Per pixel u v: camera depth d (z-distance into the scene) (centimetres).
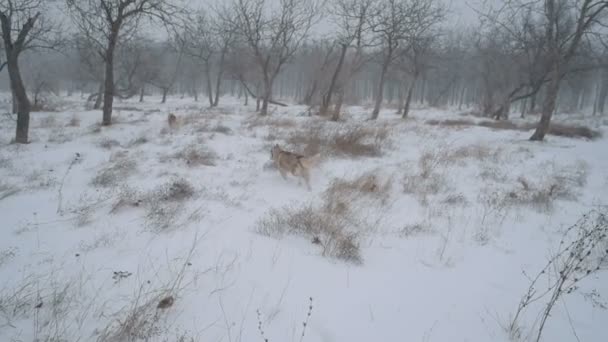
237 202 636
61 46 1490
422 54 2520
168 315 316
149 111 2453
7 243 444
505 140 1480
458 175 908
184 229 498
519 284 418
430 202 700
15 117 1886
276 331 308
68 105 3045
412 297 378
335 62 3209
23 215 538
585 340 325
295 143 1130
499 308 369
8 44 1091
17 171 802
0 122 1700
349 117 2153
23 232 478
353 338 308
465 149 1185
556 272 444
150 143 1173
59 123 1655
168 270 388
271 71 2870
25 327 290
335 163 969
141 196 614
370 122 1891
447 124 1983
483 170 955
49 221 517
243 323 315
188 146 1063
